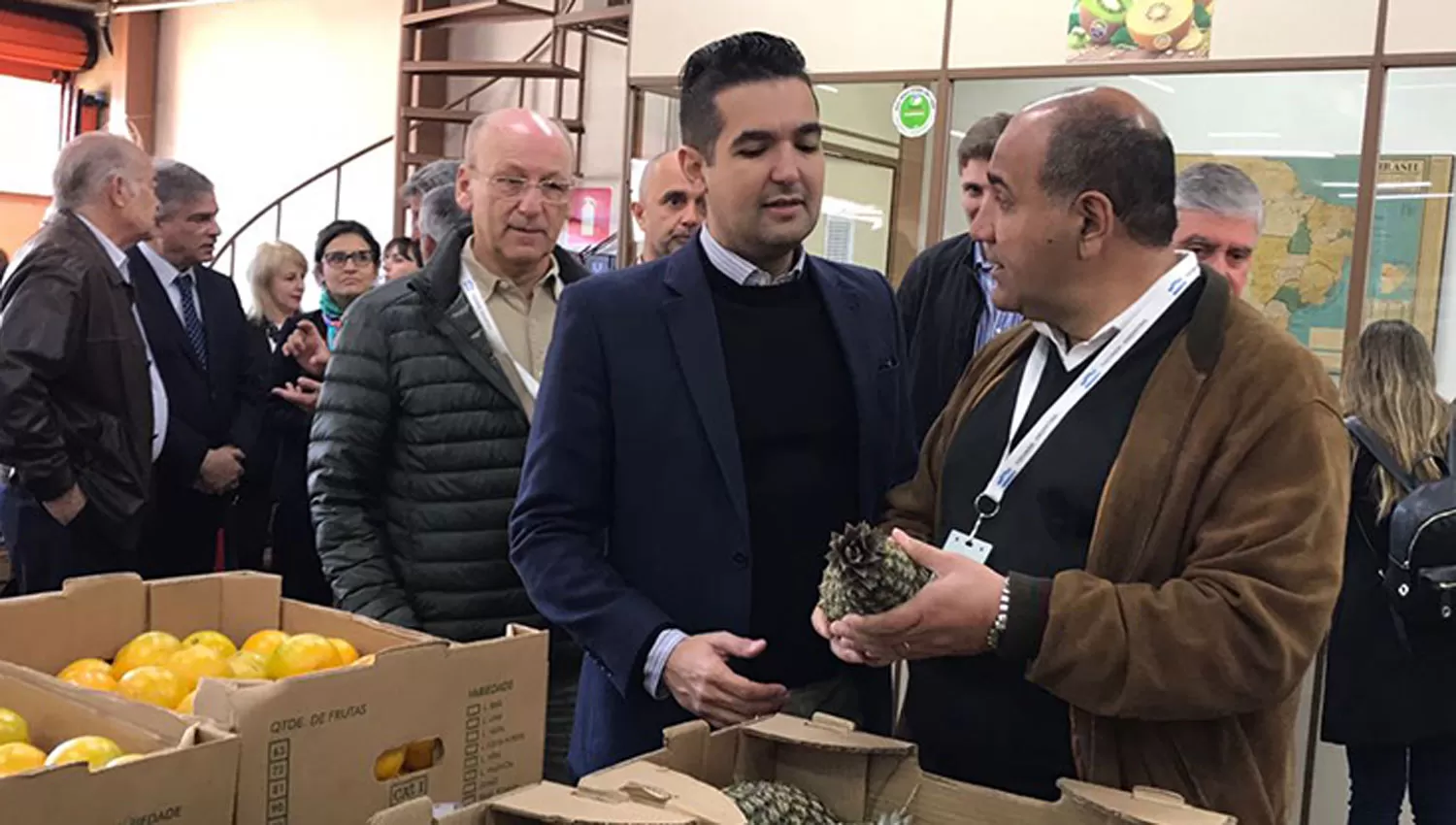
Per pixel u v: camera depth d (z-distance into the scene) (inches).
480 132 93.6
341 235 190.2
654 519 68.1
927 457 67.4
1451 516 114.4
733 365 69.1
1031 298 57.6
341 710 48.9
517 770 56.6
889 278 197.9
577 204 317.7
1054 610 50.6
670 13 218.5
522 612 90.5
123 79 410.3
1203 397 53.7
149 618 63.2
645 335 68.4
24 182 435.8
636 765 46.6
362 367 88.5
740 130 65.3
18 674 51.8
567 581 66.8
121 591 61.8
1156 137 55.4
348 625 62.1
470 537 88.7
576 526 68.6
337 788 49.0
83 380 116.3
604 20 273.0
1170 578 53.7
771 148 65.6
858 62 199.3
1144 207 55.1
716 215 68.2
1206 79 174.4
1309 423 52.0
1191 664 49.8
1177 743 53.8
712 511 67.3
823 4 202.1
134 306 128.1
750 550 67.9
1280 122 170.1
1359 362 124.4
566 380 68.5
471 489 88.7
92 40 416.8
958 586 51.3
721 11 212.5
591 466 68.6
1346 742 124.9
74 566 118.3
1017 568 57.0
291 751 47.4
